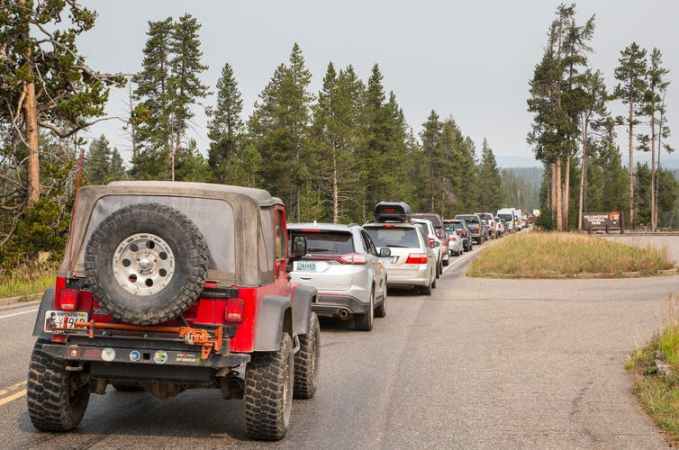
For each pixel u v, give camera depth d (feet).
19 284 173.37
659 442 53.78
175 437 54.34
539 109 616.39
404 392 70.79
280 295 57.57
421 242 165.07
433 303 152.87
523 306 146.30
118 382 54.19
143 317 47.42
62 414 53.16
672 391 67.31
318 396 69.10
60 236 236.22
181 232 47.55
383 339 105.19
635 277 221.25
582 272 228.22
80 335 50.26
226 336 49.88
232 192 52.01
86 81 257.55
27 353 89.40
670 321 100.68
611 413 62.59
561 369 82.38
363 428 57.52
